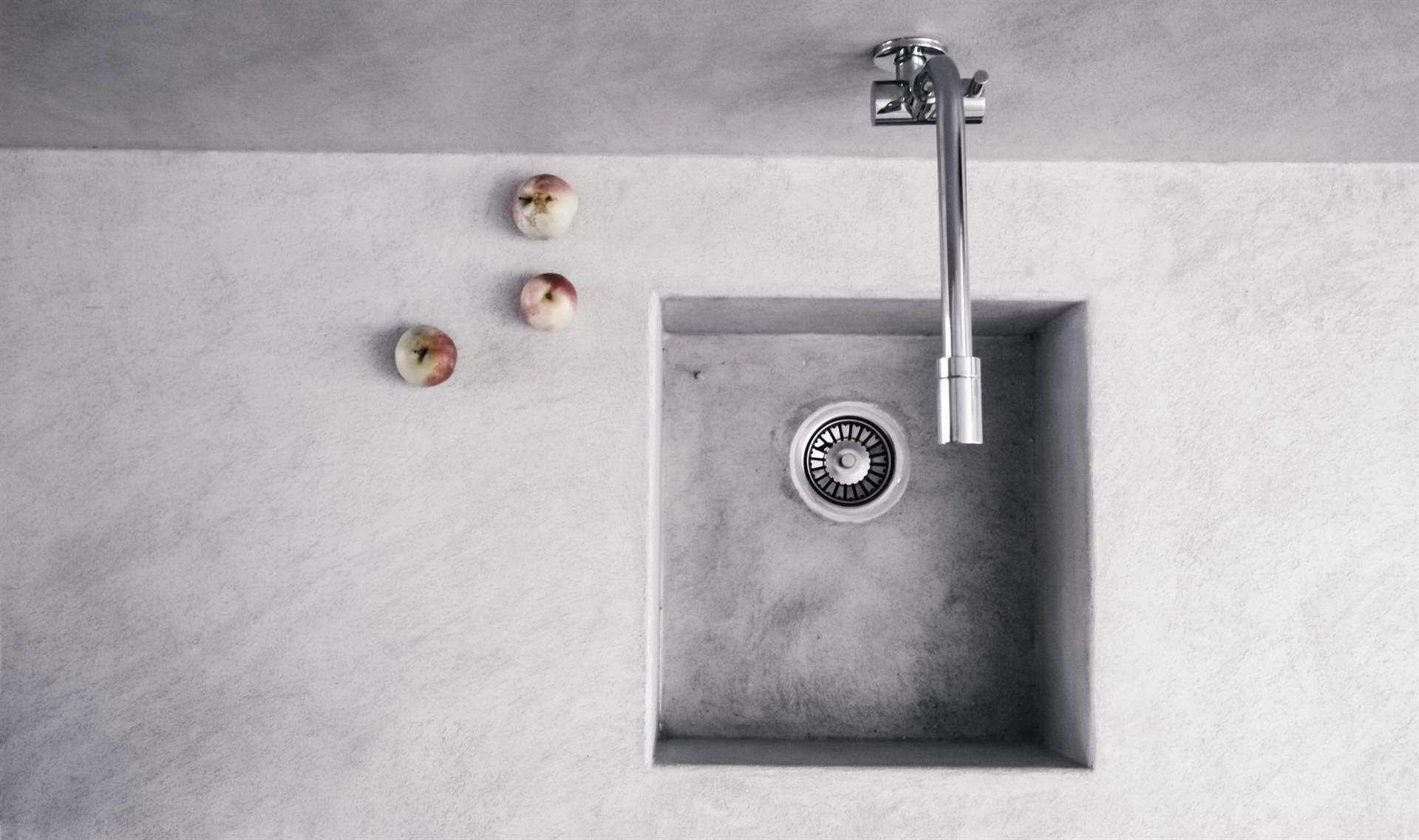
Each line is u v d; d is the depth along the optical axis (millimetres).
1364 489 1330
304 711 1305
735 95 1176
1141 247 1357
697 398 1604
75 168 1363
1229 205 1363
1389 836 1285
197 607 1319
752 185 1366
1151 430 1338
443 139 1324
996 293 1355
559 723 1296
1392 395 1341
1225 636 1311
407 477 1333
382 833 1287
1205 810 1288
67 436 1339
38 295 1354
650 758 1307
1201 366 1345
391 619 1315
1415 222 1357
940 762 1338
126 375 1346
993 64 1080
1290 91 1143
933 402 1601
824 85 1145
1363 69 1083
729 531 1584
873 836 1275
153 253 1358
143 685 1310
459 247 1361
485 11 985
